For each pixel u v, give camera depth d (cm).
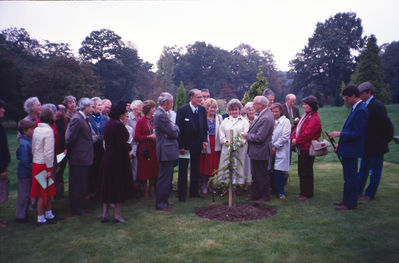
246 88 9569
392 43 5162
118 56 6931
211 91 8312
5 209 475
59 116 525
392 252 290
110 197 382
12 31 5888
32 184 385
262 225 372
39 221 392
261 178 488
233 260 279
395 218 386
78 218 420
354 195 424
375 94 2903
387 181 594
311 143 467
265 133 468
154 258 287
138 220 405
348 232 342
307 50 6366
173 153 454
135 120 587
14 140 2262
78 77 4306
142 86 7419
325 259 278
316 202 471
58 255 300
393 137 478
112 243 326
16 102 3862
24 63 5272
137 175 526
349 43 6019
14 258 295
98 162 539
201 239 331
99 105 542
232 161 446
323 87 6150
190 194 536
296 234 340
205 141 526
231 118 565
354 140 414
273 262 273
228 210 430
